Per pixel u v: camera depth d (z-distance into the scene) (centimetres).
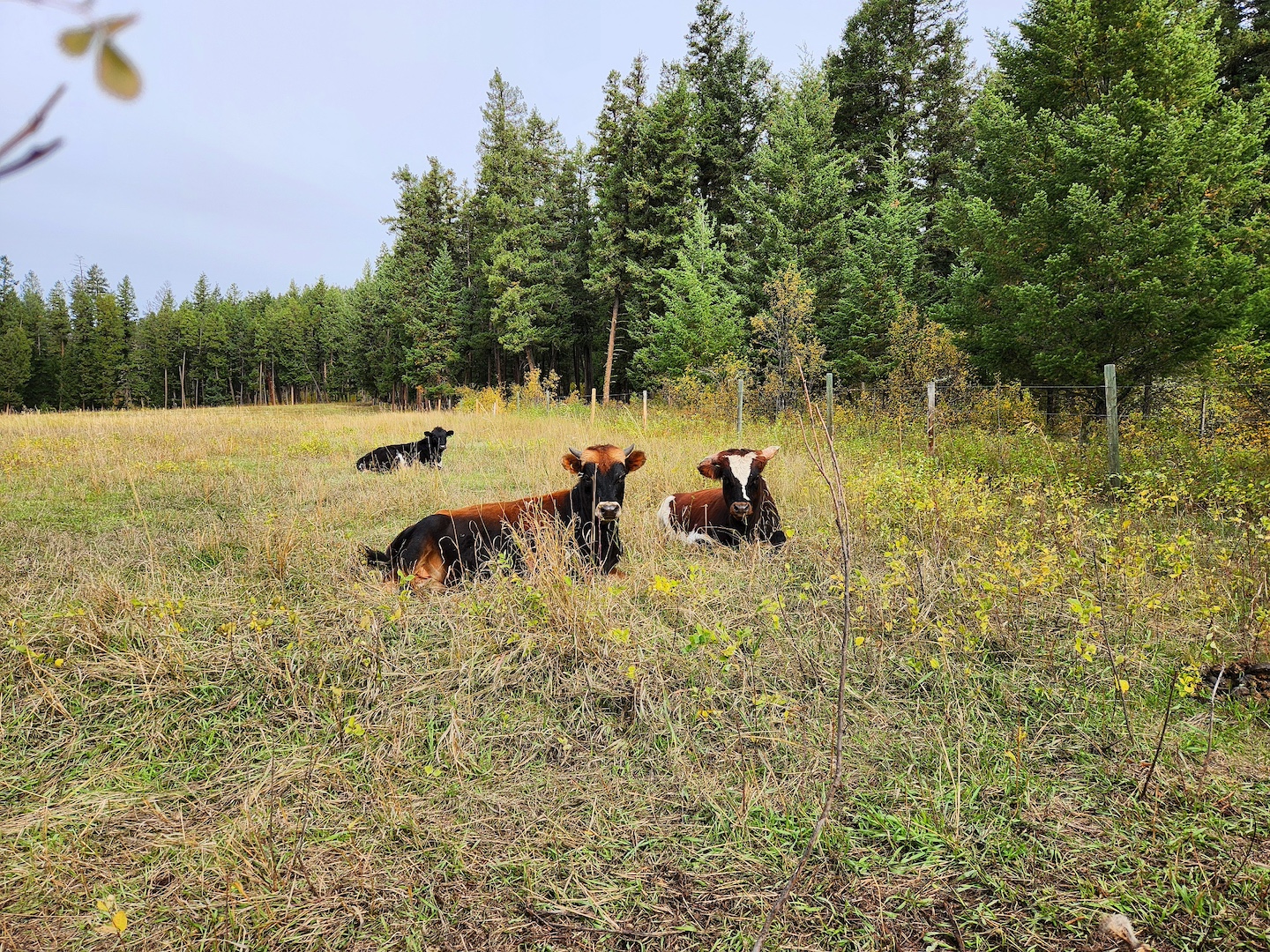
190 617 474
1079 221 1109
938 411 1266
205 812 313
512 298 3734
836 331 2305
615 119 3250
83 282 8919
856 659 432
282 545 575
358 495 870
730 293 2627
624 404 2764
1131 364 1177
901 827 301
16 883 272
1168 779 325
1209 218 1152
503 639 439
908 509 677
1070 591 516
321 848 293
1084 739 361
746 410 1895
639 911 266
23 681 390
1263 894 260
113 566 581
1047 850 289
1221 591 493
